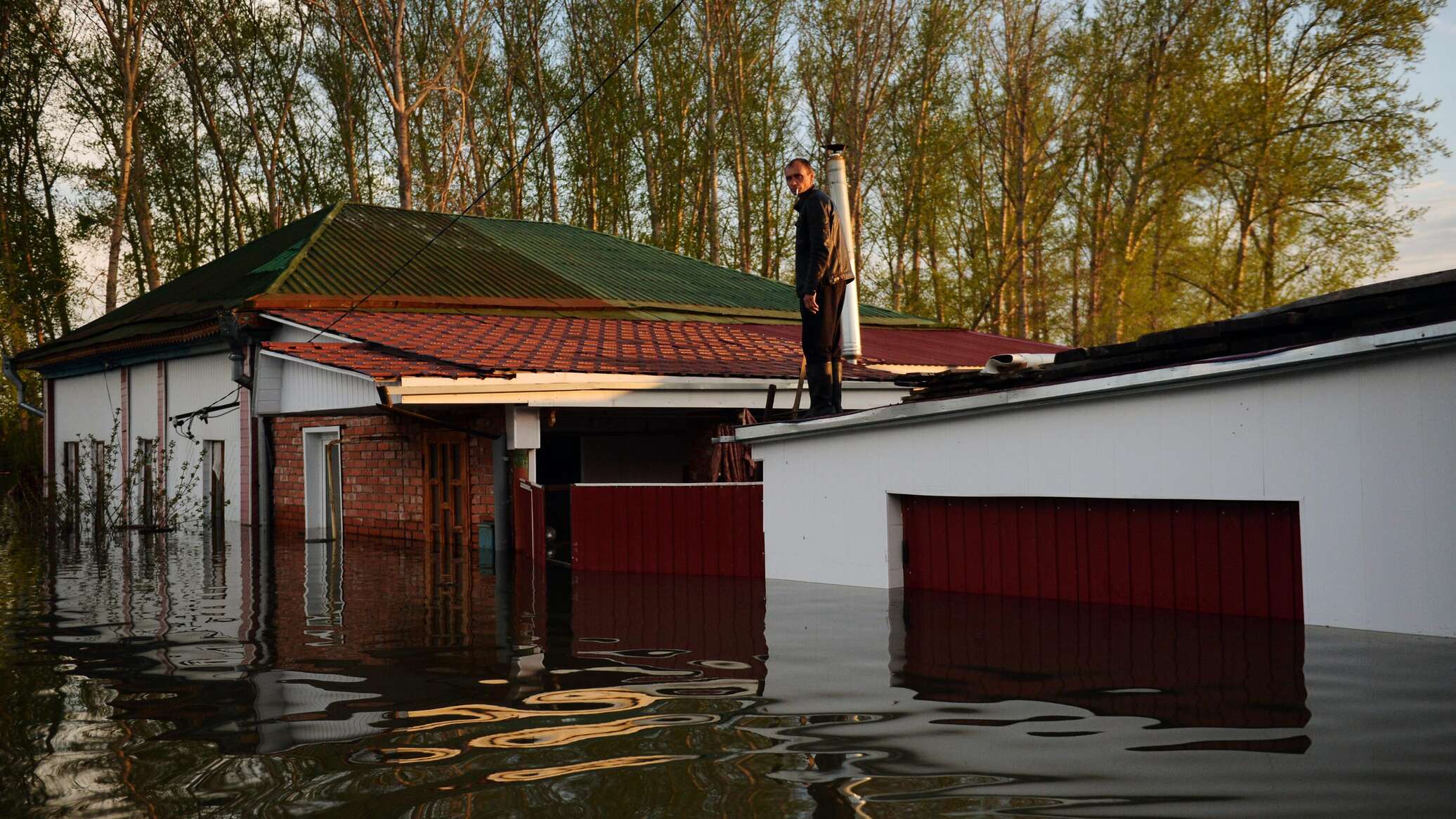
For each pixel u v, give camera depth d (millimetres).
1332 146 28359
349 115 40219
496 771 3768
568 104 39344
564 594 8898
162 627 7551
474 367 12586
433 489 14906
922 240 44781
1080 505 7043
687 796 3432
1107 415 6754
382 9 34000
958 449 7668
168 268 40594
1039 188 36500
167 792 3627
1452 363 5203
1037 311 37031
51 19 36156
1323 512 5738
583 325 18219
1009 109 36938
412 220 23656
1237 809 3148
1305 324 6168
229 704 5012
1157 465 6504
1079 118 34625
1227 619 6141
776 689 5043
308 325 15586
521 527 12609
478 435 13344
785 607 7570
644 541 10336
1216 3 29594
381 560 12477
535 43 39375
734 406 14234
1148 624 6164
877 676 5242
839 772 3654
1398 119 27516
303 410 15688
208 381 19516
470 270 20609
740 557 9555
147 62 37469
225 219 42562
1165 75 30641
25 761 4074
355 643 6707
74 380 25656
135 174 37188
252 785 3688
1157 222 31141
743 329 19938
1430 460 5293
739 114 37375
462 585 9812
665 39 36906
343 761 3955
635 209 42188
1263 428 5988
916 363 17578
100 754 4156
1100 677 4969
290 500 17844
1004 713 4414
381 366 12859
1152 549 6645
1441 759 3572
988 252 39438
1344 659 4992
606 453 15820
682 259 26328
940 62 36438
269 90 40938
